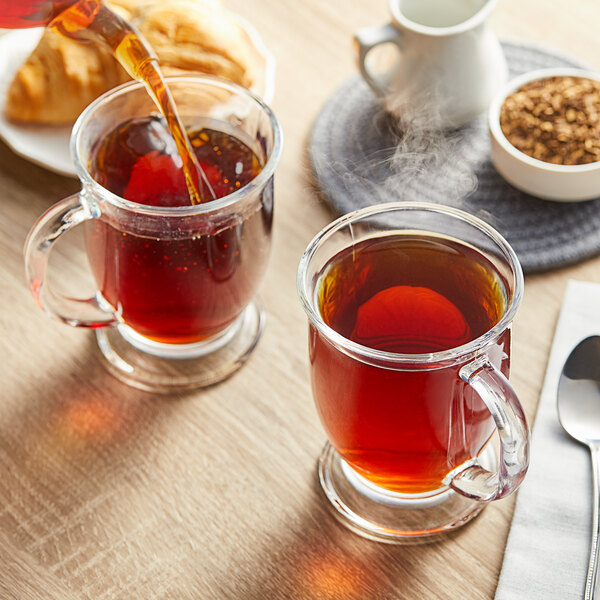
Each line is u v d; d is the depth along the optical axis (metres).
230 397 0.78
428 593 0.71
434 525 0.73
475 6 0.89
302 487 0.74
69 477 0.75
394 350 0.70
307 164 0.87
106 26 0.75
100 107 0.76
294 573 0.72
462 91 0.87
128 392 0.78
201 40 0.86
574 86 0.86
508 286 0.69
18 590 0.71
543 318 0.79
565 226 0.83
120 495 0.74
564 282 0.81
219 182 0.77
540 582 0.70
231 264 0.75
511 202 0.84
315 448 0.76
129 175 0.77
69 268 0.83
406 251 0.72
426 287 0.72
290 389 0.78
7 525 0.73
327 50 0.93
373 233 0.71
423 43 0.86
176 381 0.78
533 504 0.72
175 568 0.72
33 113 0.87
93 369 0.79
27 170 0.87
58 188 0.86
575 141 0.84
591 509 0.72
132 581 0.72
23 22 0.75
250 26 0.90
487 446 0.75
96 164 0.77
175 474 0.75
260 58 0.89
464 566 0.72
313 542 0.73
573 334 0.78
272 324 0.80
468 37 0.86
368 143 0.87
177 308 0.75
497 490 0.68
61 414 0.77
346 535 0.73
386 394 0.67
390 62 0.88
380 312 0.71
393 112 0.88
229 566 0.72
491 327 0.70
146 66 0.75
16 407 0.77
